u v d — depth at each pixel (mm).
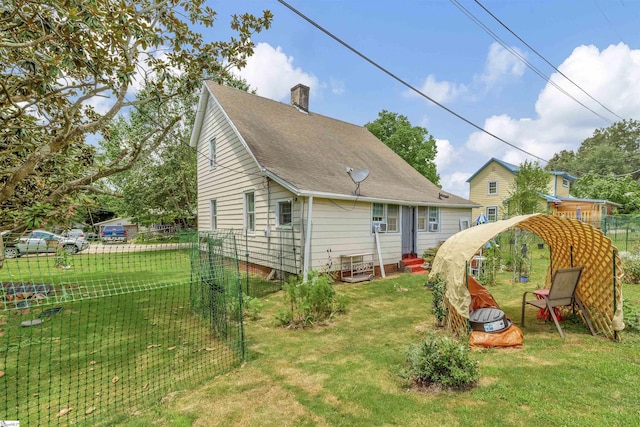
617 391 3180
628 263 8992
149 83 6566
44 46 4645
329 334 5098
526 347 4355
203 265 5871
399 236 11539
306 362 4055
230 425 2801
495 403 3012
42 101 5664
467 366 3387
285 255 9258
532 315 5922
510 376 3512
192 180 20828
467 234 5027
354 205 9953
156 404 3146
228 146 12062
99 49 4957
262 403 3131
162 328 5387
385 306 6762
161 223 20859
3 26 4426
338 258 9422
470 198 28375
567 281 4828
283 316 5566
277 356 4258
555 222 4941
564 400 3029
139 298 7238
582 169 49125
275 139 11297
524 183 15016
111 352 4414
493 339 4355
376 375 3666
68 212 5852
